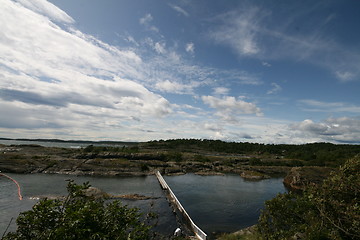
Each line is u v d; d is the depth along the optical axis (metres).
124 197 26.22
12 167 40.75
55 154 62.09
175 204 24.89
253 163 70.31
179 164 62.25
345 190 6.73
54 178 36.88
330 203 6.73
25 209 20.17
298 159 78.44
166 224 18.39
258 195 32.19
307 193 7.89
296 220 8.13
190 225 18.17
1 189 27.50
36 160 45.78
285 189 37.72
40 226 3.98
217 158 77.31
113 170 46.62
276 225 8.36
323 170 41.72
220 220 20.89
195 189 35.25
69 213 3.97
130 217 4.53
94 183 35.22
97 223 4.16
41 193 25.88
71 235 3.78
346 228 6.19
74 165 45.59
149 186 35.31
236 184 41.38
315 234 6.44
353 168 6.82
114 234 4.14
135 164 51.59
